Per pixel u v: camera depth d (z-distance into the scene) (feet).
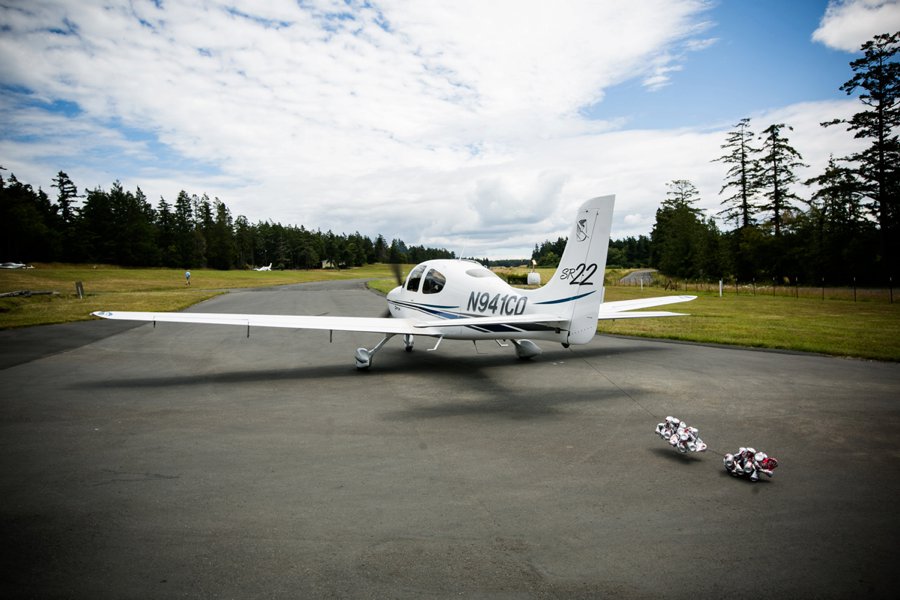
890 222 122.83
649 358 32.94
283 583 9.06
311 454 15.78
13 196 303.89
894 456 15.53
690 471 14.39
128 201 334.85
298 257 449.06
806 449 16.19
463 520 11.44
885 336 41.09
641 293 109.50
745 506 12.14
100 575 9.31
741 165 176.14
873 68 120.47
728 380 26.40
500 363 31.60
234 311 67.36
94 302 81.35
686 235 189.06
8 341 41.42
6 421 19.35
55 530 10.96
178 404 22.02
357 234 519.19
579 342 23.65
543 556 9.93
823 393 23.57
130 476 13.98
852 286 131.13
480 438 17.34
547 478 13.88
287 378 27.50
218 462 15.07
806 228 152.46
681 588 8.88
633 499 12.54
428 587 8.92
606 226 22.53
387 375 28.22
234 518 11.53
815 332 43.73
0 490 13.01
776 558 9.85
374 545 10.36
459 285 28.68
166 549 10.20
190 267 354.33
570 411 20.79
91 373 28.86
